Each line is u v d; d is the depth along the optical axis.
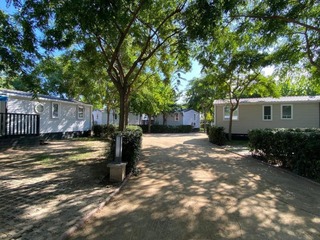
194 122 42.00
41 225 3.65
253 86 17.22
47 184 5.86
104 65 10.54
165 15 8.91
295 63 10.42
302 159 7.02
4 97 12.67
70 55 11.52
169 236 3.40
